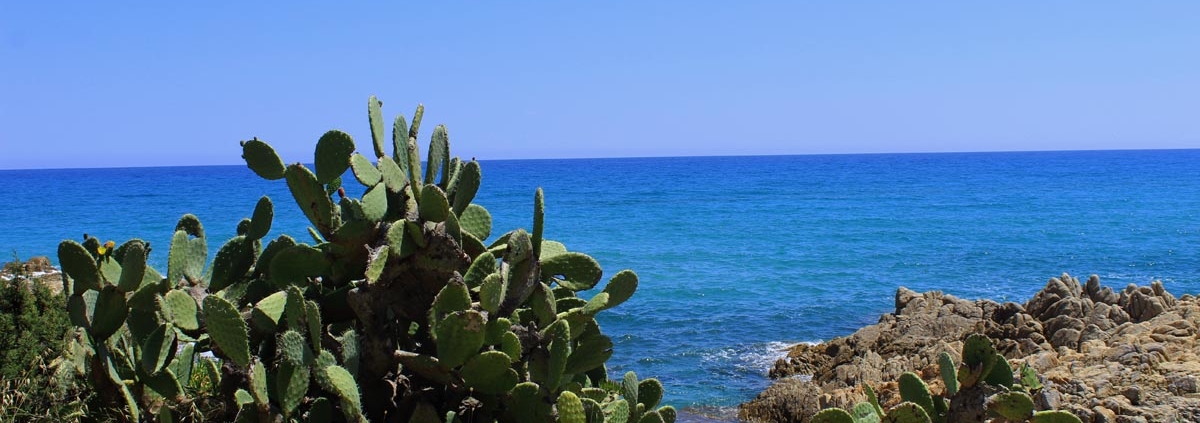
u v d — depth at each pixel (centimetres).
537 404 424
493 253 463
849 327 1853
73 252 445
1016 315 1299
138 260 447
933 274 2692
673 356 1582
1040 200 6406
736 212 5578
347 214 466
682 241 3812
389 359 433
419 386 453
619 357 1578
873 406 545
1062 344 1212
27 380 577
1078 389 922
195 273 474
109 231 4319
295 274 457
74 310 461
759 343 1691
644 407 509
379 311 435
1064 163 16675
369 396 434
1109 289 1331
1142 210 5297
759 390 1360
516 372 432
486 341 432
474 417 438
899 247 3469
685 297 2227
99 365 465
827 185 9119
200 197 7088
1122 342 1094
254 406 411
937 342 1341
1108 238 3700
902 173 12456
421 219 441
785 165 18238
